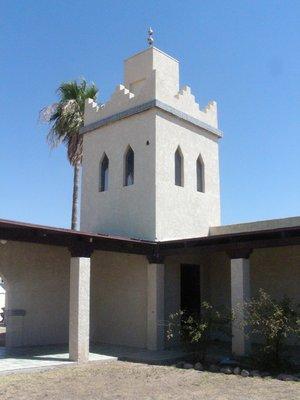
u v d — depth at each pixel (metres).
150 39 19.36
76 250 12.94
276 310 11.39
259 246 12.92
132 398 8.83
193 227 17.89
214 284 17.86
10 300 16.02
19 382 10.22
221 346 15.45
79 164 26.56
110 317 16.72
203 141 19.31
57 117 26.53
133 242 14.30
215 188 19.52
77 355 12.48
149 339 15.04
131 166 17.83
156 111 17.17
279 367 11.46
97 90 27.22
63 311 17.34
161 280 15.34
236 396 8.92
